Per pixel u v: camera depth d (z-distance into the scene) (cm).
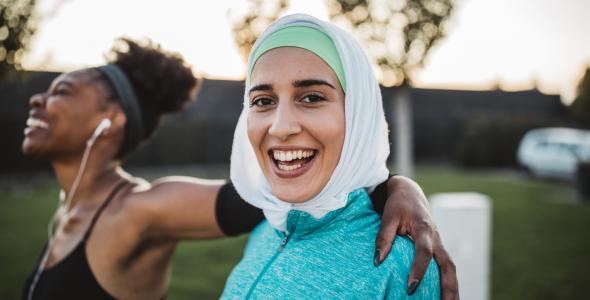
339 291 110
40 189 1240
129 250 171
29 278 185
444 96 2609
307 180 117
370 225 123
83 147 185
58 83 185
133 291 175
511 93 2758
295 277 116
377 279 109
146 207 169
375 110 125
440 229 254
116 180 187
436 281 115
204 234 171
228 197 167
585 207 1027
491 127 2017
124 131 191
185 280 507
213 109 2081
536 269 573
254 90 122
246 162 141
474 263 251
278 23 122
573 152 1508
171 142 1880
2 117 1471
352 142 119
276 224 130
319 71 116
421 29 496
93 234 172
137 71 197
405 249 115
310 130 114
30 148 182
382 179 133
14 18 342
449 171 1883
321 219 120
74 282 168
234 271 142
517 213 954
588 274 551
